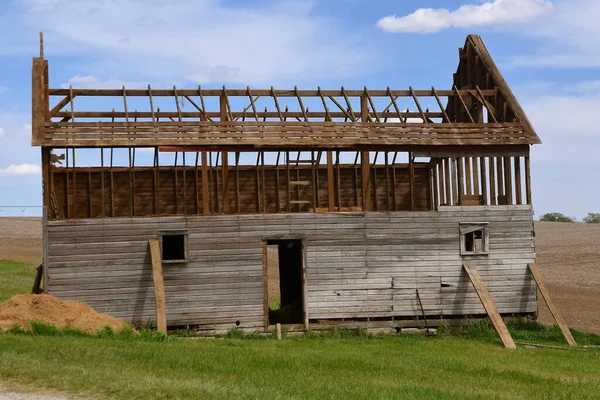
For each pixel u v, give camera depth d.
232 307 28.08
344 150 29.66
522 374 19.58
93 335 22.41
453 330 29.53
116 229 27.42
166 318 27.52
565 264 56.06
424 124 30.56
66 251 26.98
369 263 29.28
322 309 28.77
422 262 29.72
